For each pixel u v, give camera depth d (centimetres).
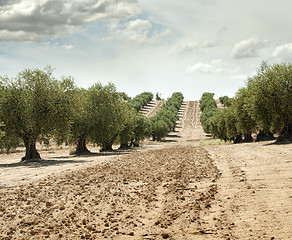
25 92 3253
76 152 4569
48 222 821
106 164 2519
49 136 3428
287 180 1162
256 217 741
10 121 3152
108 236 689
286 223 670
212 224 727
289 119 3497
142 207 950
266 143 3772
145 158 2967
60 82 3459
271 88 3494
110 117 4538
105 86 4741
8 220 852
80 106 3612
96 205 1005
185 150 3984
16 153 5444
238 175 1430
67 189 1334
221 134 6631
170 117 13050
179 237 652
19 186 1505
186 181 1375
